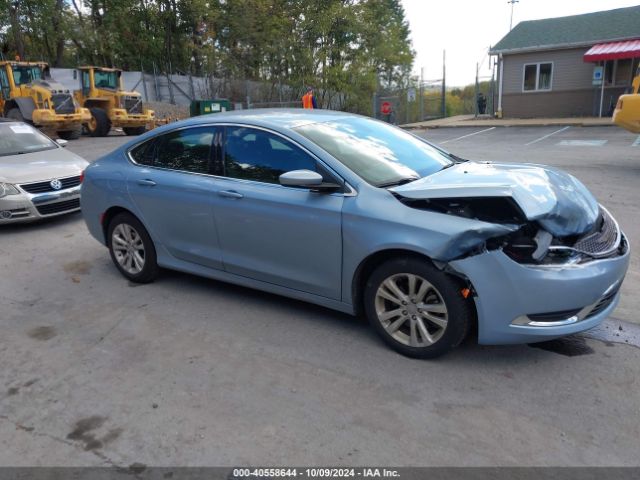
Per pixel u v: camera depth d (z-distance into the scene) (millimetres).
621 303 4285
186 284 4941
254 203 3973
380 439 2754
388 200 3441
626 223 6578
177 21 35531
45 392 3252
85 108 20500
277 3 34219
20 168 7156
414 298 3398
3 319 4309
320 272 3775
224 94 32844
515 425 2834
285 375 3371
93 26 32812
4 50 30266
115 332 4027
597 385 3170
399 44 39188
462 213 3307
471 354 3549
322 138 3936
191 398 3148
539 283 3070
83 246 6309
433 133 21562
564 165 11141
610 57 20969
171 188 4477
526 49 23812
